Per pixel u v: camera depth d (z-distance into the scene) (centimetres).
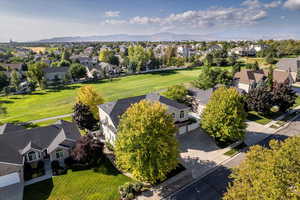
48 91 6694
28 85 6812
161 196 1925
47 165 2514
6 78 7138
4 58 14788
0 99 5869
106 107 3084
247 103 3788
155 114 2012
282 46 12962
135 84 7269
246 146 2811
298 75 6419
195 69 9888
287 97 3716
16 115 4472
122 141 1992
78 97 3712
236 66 6925
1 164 2144
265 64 9519
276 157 1207
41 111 4706
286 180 1095
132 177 2228
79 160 2414
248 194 1229
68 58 12412
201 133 3216
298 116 3844
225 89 2878
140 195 1944
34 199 1936
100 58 13088
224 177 2175
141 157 1905
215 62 9912
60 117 4247
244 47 13738
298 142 1288
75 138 2777
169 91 4191
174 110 3219
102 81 8012
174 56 13025
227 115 2623
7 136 2597
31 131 2770
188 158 2550
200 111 3994
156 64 10331
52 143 2698
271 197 1077
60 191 2036
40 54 17100
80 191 2027
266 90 3794
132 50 11538
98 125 3675
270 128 3356
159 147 1941
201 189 2005
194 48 19662
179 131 3170
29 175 2306
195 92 4250
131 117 2012
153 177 1933
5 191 2023
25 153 2467
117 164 2233
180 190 2000
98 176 2258
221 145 2812
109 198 1919
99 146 2503
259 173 1270
